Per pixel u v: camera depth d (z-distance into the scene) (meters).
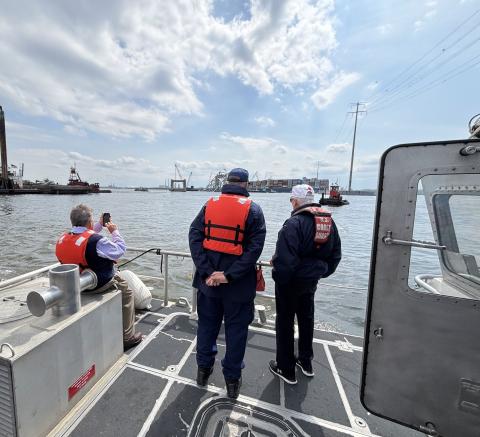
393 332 1.37
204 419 1.77
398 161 1.28
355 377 2.25
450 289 1.61
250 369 2.32
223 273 1.77
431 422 1.35
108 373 2.14
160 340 2.66
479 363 1.23
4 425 1.36
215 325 2.00
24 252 10.22
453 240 1.57
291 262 1.86
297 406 1.92
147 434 1.65
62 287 1.69
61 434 1.61
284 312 2.07
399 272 1.33
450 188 1.46
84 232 2.04
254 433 1.68
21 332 1.55
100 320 2.02
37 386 1.46
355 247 12.26
